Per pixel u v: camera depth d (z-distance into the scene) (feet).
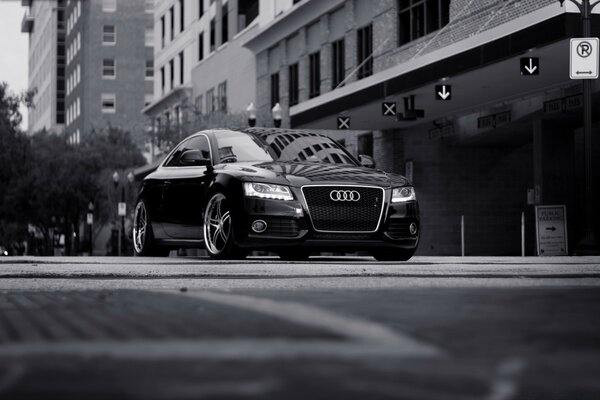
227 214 37.37
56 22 384.88
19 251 243.81
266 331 8.86
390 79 79.97
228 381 6.16
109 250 239.91
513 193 99.86
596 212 96.43
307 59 125.29
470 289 15.51
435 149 98.73
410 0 98.99
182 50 196.54
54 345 7.88
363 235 35.88
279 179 35.76
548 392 6.19
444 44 90.17
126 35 314.35
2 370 6.65
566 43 59.21
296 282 21.79
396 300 13.19
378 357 7.16
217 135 41.24
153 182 43.60
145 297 14.49
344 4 113.91
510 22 63.21
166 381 6.17
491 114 86.74
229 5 162.09
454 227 98.53
